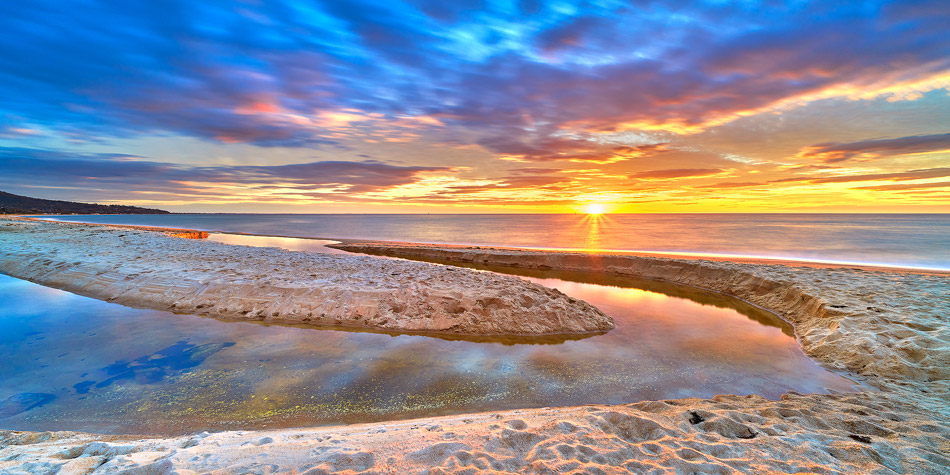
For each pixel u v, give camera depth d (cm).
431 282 1166
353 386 631
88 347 774
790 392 609
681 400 554
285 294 1063
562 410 519
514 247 2788
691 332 934
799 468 335
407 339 859
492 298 1020
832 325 864
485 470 323
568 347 824
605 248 2731
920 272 1609
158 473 304
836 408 505
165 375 659
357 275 1253
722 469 331
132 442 410
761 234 3859
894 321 823
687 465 337
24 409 544
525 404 578
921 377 626
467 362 734
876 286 1148
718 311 1143
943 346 677
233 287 1100
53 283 1284
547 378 670
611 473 323
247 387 621
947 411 488
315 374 672
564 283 1605
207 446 374
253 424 515
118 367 686
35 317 959
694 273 1617
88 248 1809
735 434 412
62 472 306
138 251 1716
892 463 347
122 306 1058
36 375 650
